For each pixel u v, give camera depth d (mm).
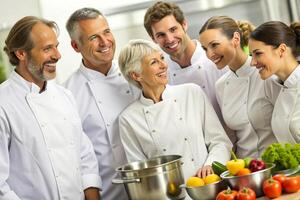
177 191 2633
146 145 2953
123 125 3006
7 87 2816
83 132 3039
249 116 2902
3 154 2713
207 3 4500
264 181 2416
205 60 3197
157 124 2939
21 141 2754
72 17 3033
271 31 2637
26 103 2801
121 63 2939
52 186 2781
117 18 4719
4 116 2732
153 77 2877
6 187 2678
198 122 2932
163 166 2607
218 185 2463
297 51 2709
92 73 3131
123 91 3145
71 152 2873
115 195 3102
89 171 2979
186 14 4543
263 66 2658
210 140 2916
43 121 2809
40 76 2775
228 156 2852
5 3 4816
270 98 2850
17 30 2766
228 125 3020
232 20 2902
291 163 2521
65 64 4871
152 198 2617
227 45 2855
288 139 2707
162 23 2982
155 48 2895
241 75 2939
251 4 4473
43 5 4809
